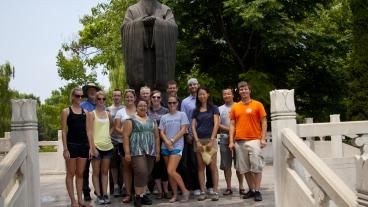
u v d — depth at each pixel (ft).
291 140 17.66
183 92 64.13
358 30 50.21
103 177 24.18
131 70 28.14
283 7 58.75
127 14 28.94
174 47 28.78
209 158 23.15
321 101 67.67
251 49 65.46
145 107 22.90
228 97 25.67
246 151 23.18
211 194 23.71
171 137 23.38
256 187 23.04
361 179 10.65
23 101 18.92
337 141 22.74
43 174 50.93
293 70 68.28
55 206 24.98
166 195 24.82
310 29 59.31
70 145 21.79
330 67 65.67
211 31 66.95
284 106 19.13
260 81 57.52
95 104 26.35
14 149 17.39
